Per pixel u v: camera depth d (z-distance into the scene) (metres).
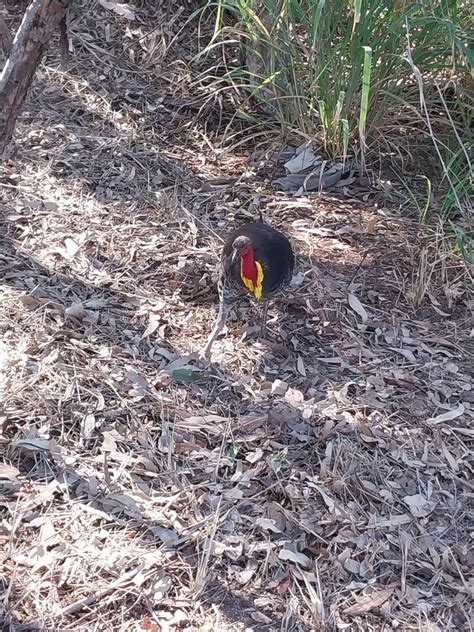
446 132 3.95
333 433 2.73
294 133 3.93
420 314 3.24
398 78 3.68
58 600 2.24
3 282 3.08
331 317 3.19
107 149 3.80
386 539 2.48
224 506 2.49
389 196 3.74
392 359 3.04
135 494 2.49
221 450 2.64
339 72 3.61
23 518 2.39
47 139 3.78
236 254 2.81
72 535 2.37
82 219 3.44
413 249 3.48
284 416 2.77
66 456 2.54
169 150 3.88
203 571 2.31
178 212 3.55
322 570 2.39
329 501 2.53
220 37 4.28
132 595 2.27
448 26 3.30
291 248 2.99
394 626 2.29
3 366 2.75
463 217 3.51
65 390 2.72
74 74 4.10
